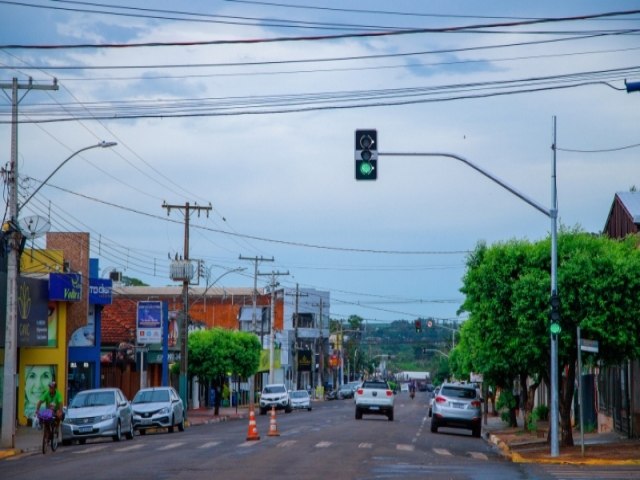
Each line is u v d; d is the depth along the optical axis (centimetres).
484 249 3953
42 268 5716
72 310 5928
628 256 3456
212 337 7931
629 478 2366
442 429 5631
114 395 4128
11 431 3622
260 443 3678
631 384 4053
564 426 3647
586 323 3322
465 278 3925
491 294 3612
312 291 15788
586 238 3597
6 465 2928
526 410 5103
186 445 3622
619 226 4641
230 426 5697
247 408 9694
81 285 5716
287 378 13650
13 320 3688
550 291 3369
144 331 6588
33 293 5250
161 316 6612
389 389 6297
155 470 2556
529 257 3559
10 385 3653
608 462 2923
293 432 4516
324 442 3744
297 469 2572
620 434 4381
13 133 3697
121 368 7319
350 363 19312
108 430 3956
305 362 13925
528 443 4053
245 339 8281
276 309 13712
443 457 3169
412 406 10362
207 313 12550
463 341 5938
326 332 16138
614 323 3372
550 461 2969
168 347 7800
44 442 3503
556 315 3139
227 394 10262
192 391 9406
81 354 6169
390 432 4700
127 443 3891
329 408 9344
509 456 3366
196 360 7781
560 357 3541
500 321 3600
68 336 5891
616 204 4697
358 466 2683
